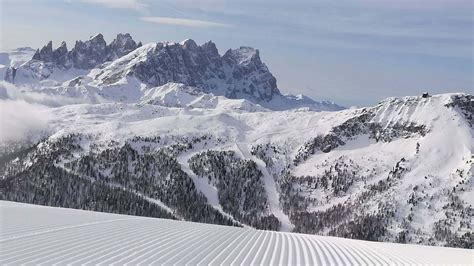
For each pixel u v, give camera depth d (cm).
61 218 5822
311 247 5181
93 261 3247
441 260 4600
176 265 3341
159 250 3888
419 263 4297
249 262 3700
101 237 4394
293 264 3781
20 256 3228
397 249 5722
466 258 4875
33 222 5131
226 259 3741
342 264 3991
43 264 3056
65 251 3519
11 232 4259
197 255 3797
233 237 5450
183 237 4925
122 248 3844
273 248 4728
